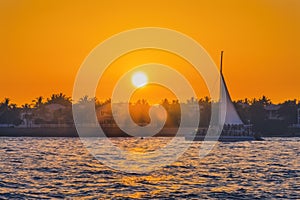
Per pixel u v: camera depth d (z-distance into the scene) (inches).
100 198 4478.3
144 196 4557.1
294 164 7298.2
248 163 7431.1
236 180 5516.7
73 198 4475.9
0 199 4421.8
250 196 4559.5
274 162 7613.2
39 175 5915.4
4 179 5565.9
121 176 5802.2
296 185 5157.5
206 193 4697.3
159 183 5265.8
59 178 5639.8
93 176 5802.2
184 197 4512.8
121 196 4552.2
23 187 5009.8
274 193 4702.3
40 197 4512.8
